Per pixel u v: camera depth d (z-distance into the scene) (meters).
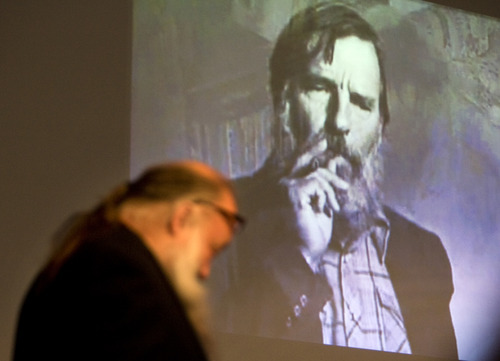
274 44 3.73
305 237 3.49
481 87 4.06
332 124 3.70
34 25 3.45
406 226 3.68
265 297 3.35
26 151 3.29
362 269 3.53
